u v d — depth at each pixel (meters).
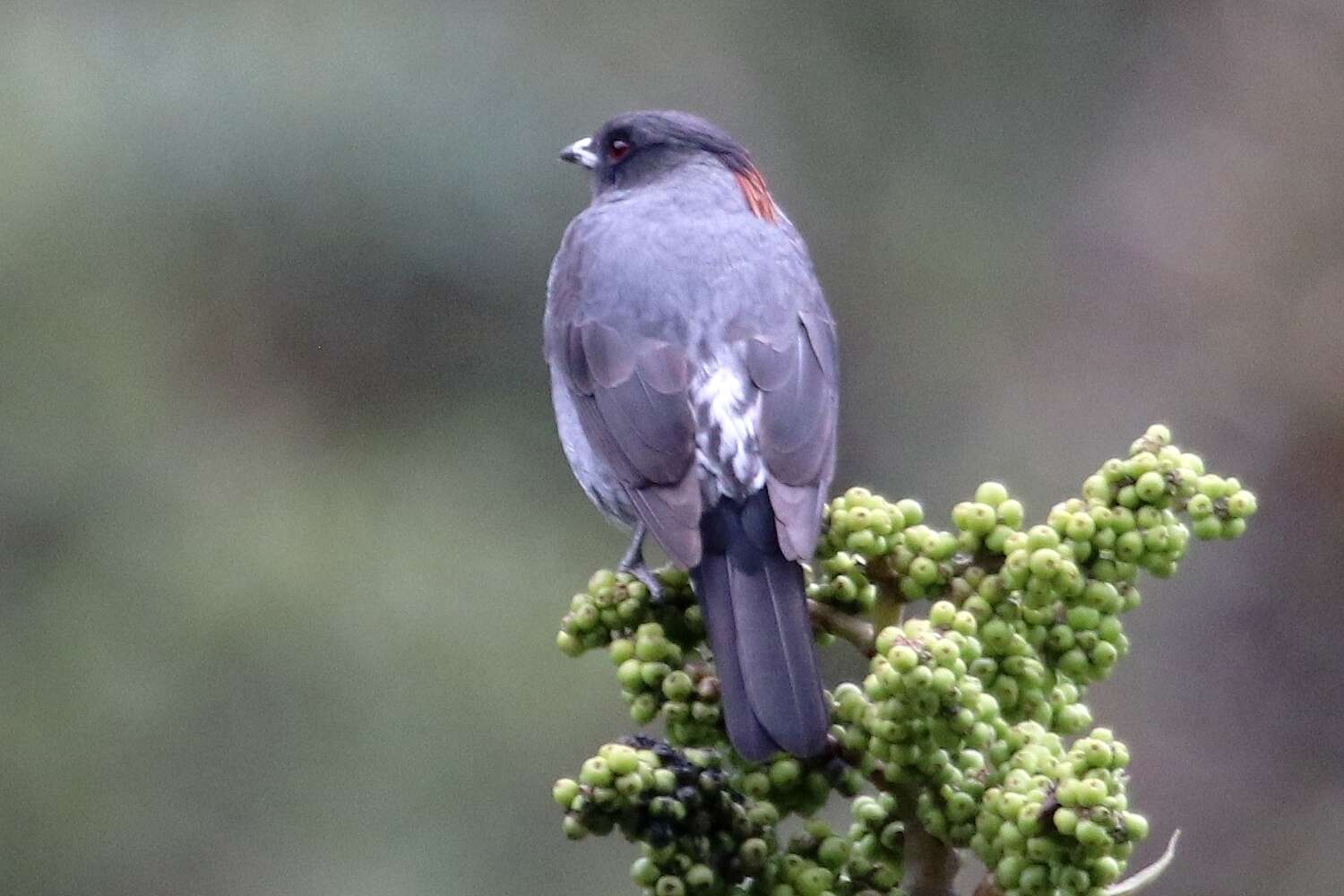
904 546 5.54
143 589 13.70
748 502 7.08
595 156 9.33
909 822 5.33
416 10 14.58
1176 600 12.26
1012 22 16.92
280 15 14.38
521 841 13.20
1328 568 12.14
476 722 13.41
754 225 8.39
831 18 16.59
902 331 16.27
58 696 13.37
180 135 14.18
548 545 14.24
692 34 16.08
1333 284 12.80
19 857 13.01
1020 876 4.96
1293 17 13.76
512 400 14.64
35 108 14.29
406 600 13.70
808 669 5.71
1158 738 12.07
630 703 5.73
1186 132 13.91
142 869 13.05
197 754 13.31
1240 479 12.57
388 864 13.05
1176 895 11.84
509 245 14.31
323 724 13.36
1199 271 13.25
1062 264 15.51
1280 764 11.91
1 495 13.89
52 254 14.26
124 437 14.14
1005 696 5.30
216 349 14.55
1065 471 13.91
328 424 14.55
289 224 14.23
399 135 14.13
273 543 13.87
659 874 5.37
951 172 16.69
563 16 15.20
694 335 7.76
